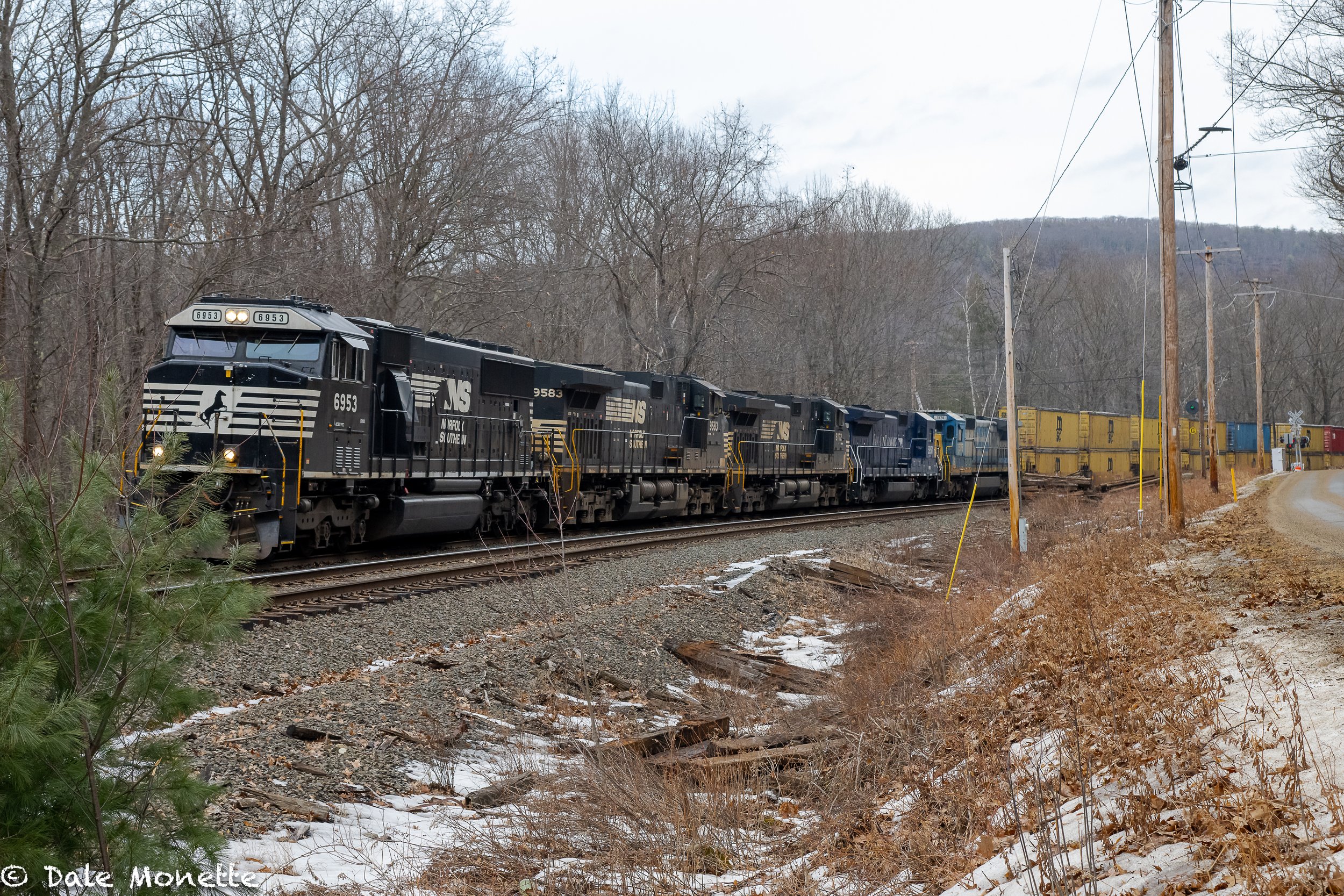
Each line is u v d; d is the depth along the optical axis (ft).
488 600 53.57
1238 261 614.34
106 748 17.53
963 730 33.17
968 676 41.83
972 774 27.09
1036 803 23.47
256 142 104.58
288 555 67.77
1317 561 56.39
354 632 44.29
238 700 33.73
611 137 153.69
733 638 56.59
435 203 112.88
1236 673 30.68
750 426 131.54
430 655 42.93
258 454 58.70
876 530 108.68
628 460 104.68
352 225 122.93
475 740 33.24
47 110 86.84
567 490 93.09
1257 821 18.38
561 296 157.69
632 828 25.46
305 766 28.04
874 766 31.55
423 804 27.40
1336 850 16.66
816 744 33.45
